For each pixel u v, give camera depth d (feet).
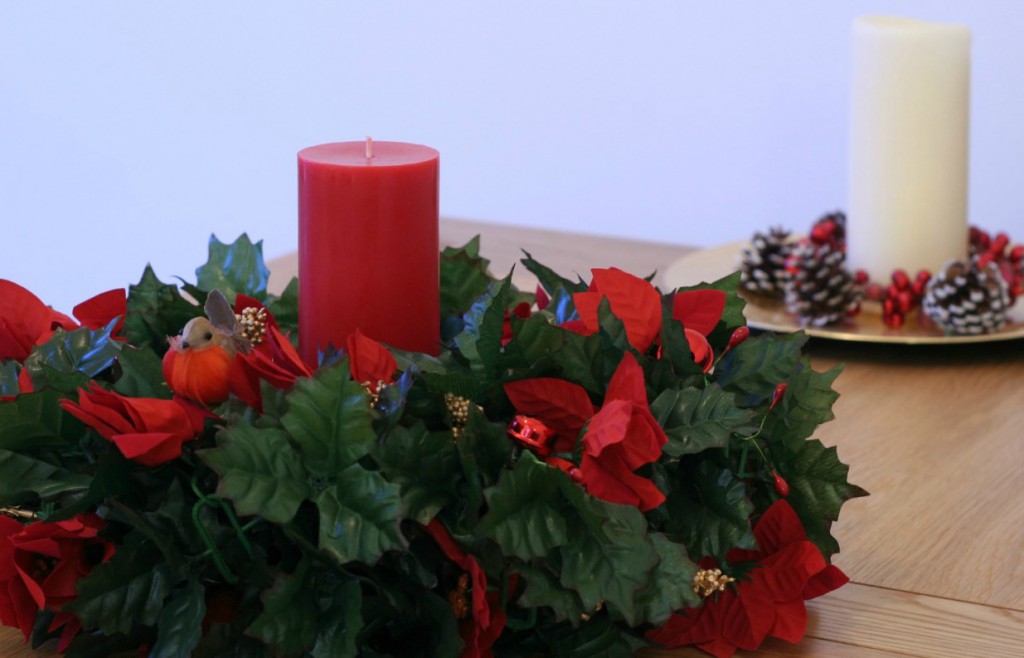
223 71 9.42
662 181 8.37
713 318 3.56
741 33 7.86
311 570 3.22
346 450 3.23
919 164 4.88
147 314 3.60
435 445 3.26
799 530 3.44
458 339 3.47
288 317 3.84
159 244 9.98
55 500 3.33
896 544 3.74
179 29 9.44
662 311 3.43
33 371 3.46
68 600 3.28
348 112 9.16
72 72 9.80
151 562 3.25
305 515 3.25
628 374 3.33
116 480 3.26
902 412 4.30
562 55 8.41
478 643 3.26
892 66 4.84
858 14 7.48
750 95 7.95
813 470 3.49
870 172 4.94
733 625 3.42
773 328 4.70
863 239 4.99
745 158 8.08
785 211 8.06
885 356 4.64
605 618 3.33
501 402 3.40
